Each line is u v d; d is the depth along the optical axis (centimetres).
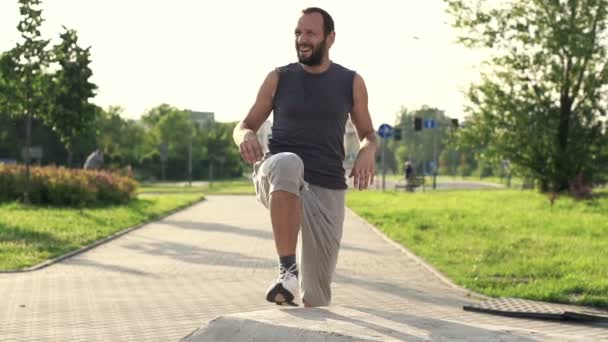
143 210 3069
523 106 3819
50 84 3175
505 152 3900
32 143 8331
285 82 466
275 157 402
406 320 361
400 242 1858
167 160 9825
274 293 395
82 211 2777
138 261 1494
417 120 5866
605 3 3609
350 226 2447
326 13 462
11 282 1199
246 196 4988
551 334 346
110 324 841
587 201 3297
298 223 400
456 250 1634
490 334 338
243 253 1644
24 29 3112
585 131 3828
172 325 837
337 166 463
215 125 12888
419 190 5722
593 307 991
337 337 329
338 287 1159
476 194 4525
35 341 749
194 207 3616
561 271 1288
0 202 3158
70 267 1398
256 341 347
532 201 3547
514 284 1179
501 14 3781
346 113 466
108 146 9681
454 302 1031
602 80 3719
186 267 1402
